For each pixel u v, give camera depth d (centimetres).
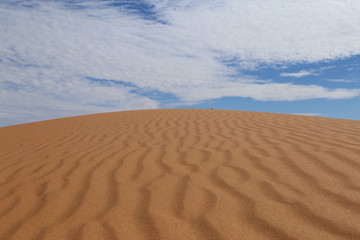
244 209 215
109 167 346
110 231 196
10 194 279
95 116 976
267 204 221
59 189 282
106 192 267
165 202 237
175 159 364
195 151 400
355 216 192
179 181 283
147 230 195
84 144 509
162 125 682
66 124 838
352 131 497
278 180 270
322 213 200
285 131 525
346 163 303
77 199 255
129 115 925
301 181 263
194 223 200
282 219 196
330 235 173
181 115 852
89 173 327
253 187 257
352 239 167
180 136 528
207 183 274
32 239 192
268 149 386
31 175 338
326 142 408
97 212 226
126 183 287
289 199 227
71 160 393
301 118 720
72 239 188
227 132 545
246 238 178
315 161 318
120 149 441
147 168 333
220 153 381
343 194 228
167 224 200
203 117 786
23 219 222
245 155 363
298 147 386
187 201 236
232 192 248
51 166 370
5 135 745
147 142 486
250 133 520
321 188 244
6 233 203
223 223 197
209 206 224
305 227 184
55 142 559
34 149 503
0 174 354
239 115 810
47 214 228
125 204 238
